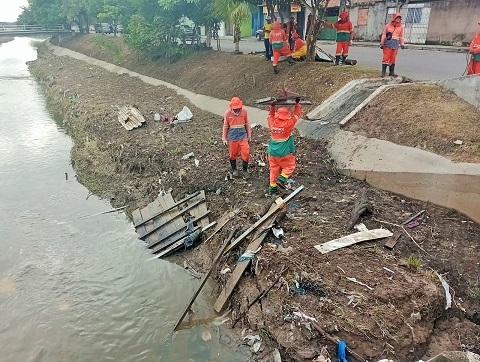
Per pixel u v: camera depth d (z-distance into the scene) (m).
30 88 25.72
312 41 13.75
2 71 33.34
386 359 4.31
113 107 15.90
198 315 5.86
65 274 7.11
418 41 23.33
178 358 5.14
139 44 22.38
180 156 10.15
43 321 6.00
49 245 8.03
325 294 5.02
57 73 28.53
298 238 6.17
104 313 6.12
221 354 5.07
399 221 6.66
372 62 15.18
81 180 10.99
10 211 9.45
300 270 5.39
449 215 6.75
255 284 5.65
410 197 7.39
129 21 23.67
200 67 18.59
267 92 13.36
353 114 9.76
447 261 5.68
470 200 6.58
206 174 8.91
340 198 7.54
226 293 5.83
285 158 7.32
